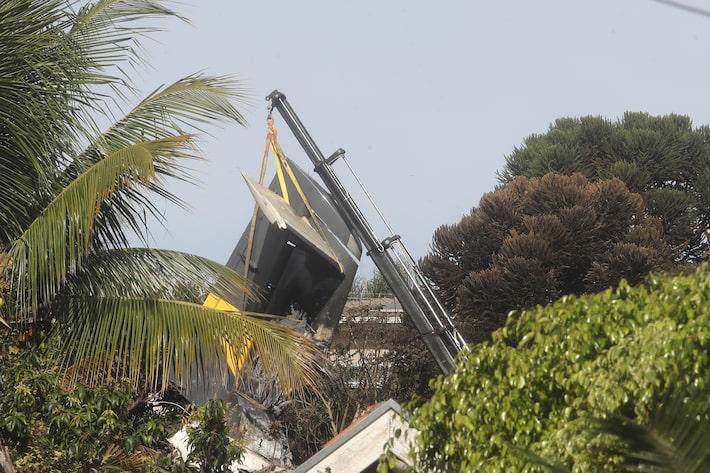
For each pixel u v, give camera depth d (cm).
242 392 4912
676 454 1119
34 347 2742
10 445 2880
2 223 2647
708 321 1525
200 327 2612
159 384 3834
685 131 11100
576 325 1712
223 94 2864
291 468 5225
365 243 5156
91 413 2972
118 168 2475
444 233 9088
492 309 8244
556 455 1536
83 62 2722
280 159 5088
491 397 1759
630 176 10556
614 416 1204
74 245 2578
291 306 4994
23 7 2694
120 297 2634
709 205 10244
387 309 7406
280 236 4869
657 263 8362
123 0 2858
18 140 2592
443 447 1856
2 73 2669
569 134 11356
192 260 2738
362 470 2553
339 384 6178
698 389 1275
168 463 3192
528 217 8738
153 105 2845
